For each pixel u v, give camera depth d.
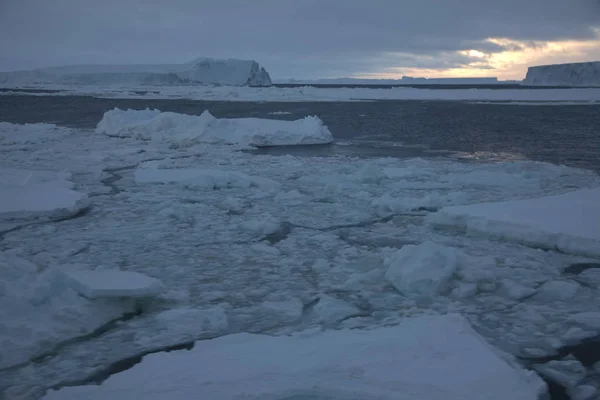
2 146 15.22
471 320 4.28
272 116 28.80
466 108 36.78
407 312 4.39
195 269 5.49
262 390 2.99
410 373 3.16
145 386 3.08
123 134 18.33
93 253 5.96
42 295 4.22
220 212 7.95
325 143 17.11
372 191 9.52
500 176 10.44
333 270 5.46
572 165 12.75
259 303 4.64
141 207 8.24
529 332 4.07
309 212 8.02
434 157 14.05
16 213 7.36
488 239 6.50
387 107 38.03
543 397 3.10
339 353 3.45
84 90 68.38
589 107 37.28
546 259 5.73
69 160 12.83
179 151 14.82
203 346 3.71
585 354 3.75
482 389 2.99
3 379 3.38
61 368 3.53
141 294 4.39
